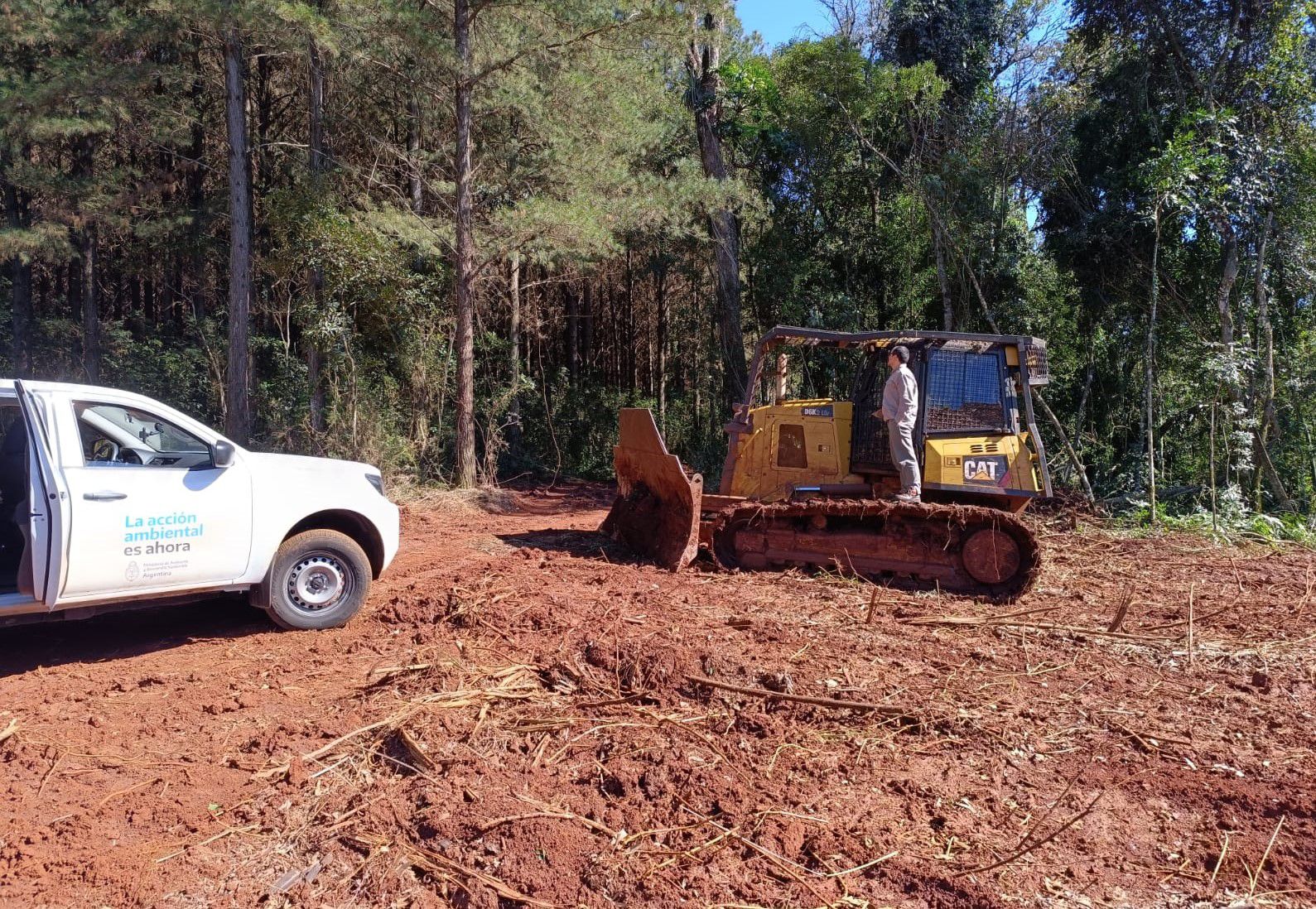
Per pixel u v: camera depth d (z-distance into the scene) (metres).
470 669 5.37
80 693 5.18
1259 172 13.14
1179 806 3.90
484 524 12.54
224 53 15.84
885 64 18.92
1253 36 14.64
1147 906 3.19
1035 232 18.56
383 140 19.09
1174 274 15.81
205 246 19.97
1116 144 16.36
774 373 9.47
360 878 3.37
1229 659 5.77
